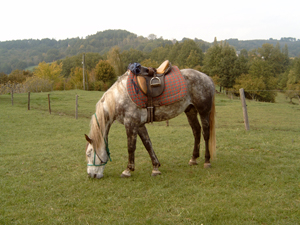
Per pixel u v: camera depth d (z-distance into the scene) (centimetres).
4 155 609
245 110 782
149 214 312
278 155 507
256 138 655
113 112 430
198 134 484
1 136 839
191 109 472
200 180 409
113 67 5384
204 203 327
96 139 423
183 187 382
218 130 812
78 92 3106
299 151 523
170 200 343
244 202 325
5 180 435
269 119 1181
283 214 294
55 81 5681
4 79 5447
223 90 5038
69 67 9306
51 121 1166
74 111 1627
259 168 442
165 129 877
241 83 4406
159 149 605
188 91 443
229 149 566
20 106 1803
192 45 8812
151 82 414
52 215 315
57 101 2217
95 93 3031
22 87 3650
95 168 428
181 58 8719
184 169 467
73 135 866
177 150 596
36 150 646
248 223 280
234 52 5191
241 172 427
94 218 303
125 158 552
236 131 766
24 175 460
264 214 294
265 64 5219
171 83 425
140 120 427
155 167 446
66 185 409
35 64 19788
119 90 426
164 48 11200
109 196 364
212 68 5378
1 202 356
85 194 371
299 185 366
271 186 369
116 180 425
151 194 365
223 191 358
